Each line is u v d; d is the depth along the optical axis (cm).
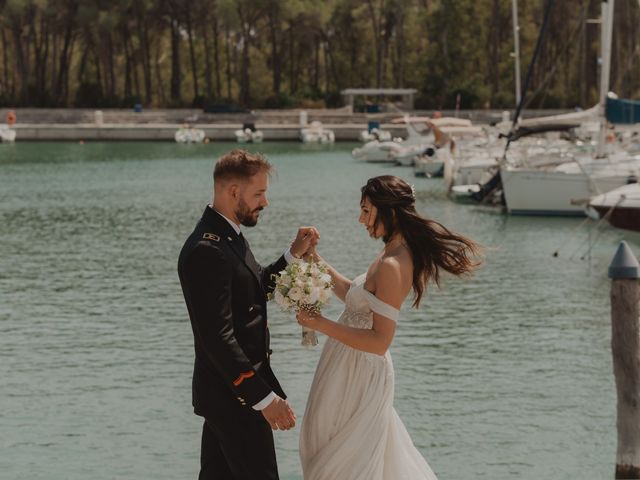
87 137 9125
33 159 6850
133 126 9219
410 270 587
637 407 919
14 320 1841
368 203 595
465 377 1467
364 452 591
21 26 10412
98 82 11038
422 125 6825
